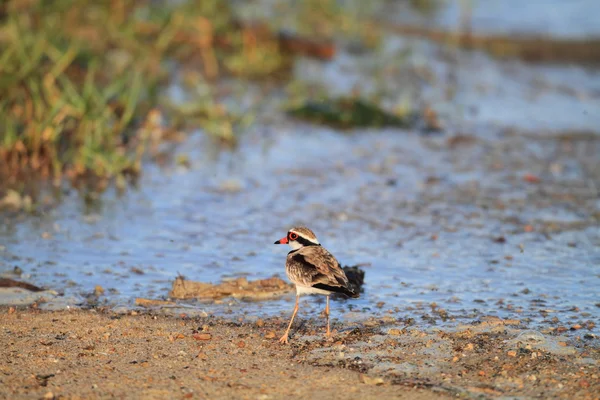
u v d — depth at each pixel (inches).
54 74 720.3
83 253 513.0
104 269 490.9
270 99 842.8
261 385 352.5
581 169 699.4
